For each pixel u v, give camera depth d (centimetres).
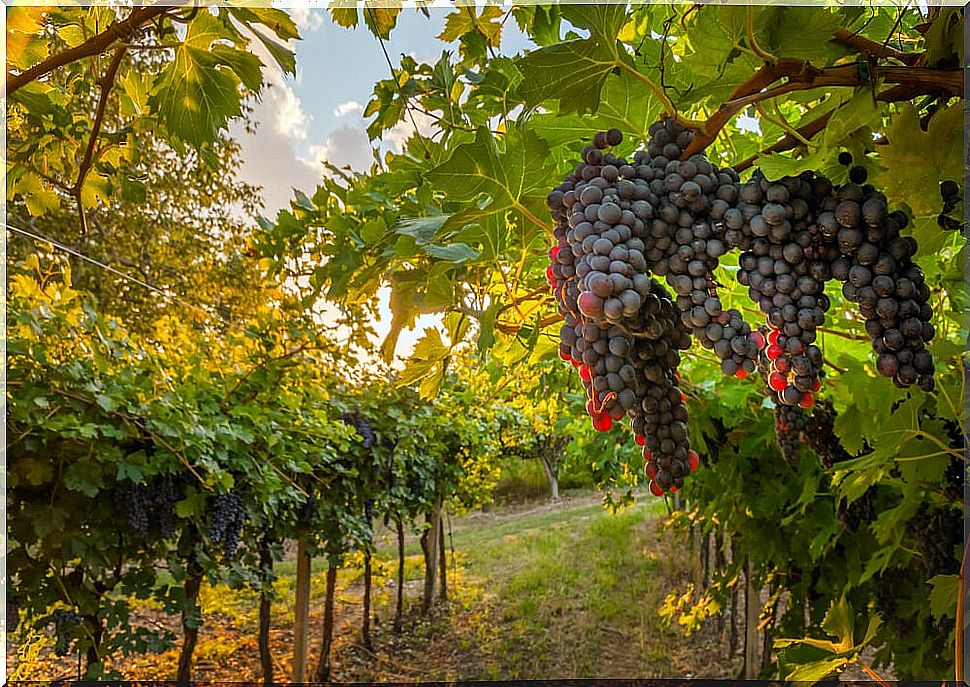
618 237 81
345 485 537
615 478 634
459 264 139
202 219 696
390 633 726
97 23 170
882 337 81
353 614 782
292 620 738
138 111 192
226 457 343
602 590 812
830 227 80
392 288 150
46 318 280
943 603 128
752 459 358
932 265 173
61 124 183
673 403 93
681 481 93
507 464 1634
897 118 92
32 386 271
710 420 338
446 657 672
